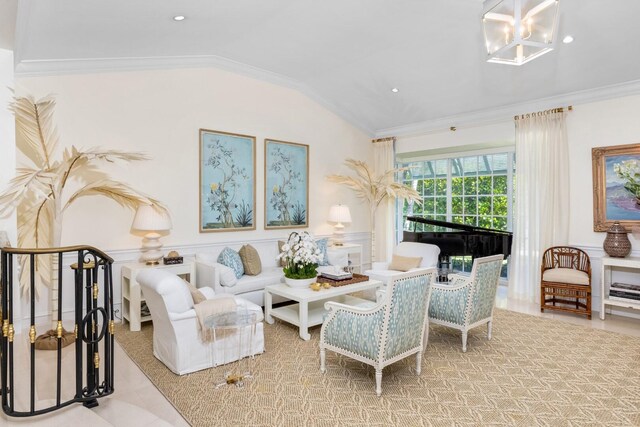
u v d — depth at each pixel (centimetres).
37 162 391
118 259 443
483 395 274
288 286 435
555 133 511
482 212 652
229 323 290
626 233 456
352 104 653
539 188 525
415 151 686
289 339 387
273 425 237
